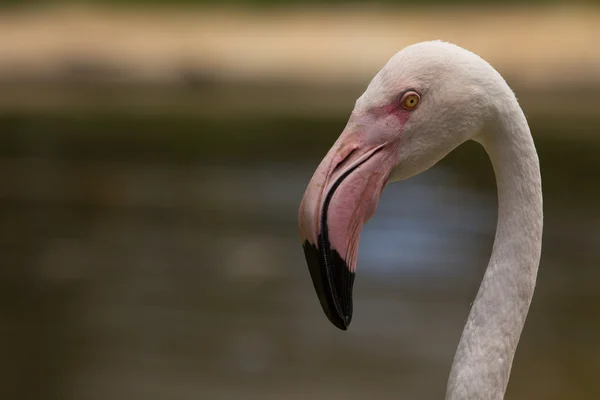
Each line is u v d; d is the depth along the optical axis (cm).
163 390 698
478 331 281
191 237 1127
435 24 2628
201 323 845
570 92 2161
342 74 2405
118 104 2281
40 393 698
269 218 1208
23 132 1877
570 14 2522
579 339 794
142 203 1305
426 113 278
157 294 938
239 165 1530
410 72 278
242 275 998
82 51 2517
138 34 2636
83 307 895
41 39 2588
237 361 754
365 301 894
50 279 991
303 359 756
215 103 2280
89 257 1054
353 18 2745
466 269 983
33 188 1408
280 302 912
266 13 2853
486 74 275
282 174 1452
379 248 1065
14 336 831
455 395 279
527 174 277
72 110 2164
